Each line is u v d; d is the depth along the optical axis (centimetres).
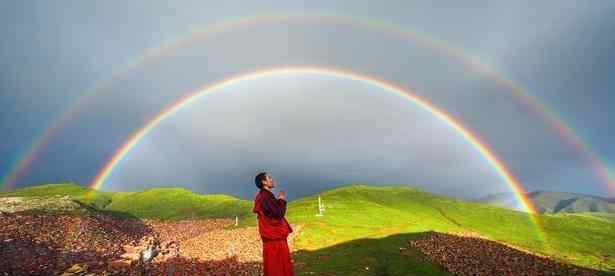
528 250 11019
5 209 6481
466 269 4741
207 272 3691
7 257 3656
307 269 4338
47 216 5744
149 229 8631
